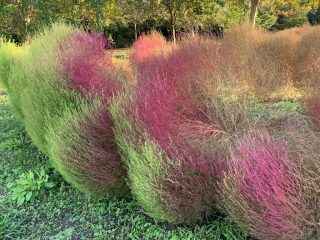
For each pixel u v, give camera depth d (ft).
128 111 10.17
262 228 7.63
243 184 7.80
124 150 9.91
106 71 13.69
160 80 11.10
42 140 13.71
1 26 34.47
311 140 8.80
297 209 7.27
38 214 11.40
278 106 12.94
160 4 42.63
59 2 34.83
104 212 10.86
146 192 8.88
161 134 9.47
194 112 10.75
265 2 42.83
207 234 9.09
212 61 13.14
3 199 12.56
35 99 13.33
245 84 12.60
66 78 13.28
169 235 9.34
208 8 40.96
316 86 12.67
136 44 29.58
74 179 10.98
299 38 22.82
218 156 9.40
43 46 16.63
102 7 35.86
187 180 8.93
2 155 16.49
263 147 7.98
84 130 10.75
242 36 22.04
